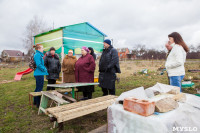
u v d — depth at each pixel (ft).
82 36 21.49
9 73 48.06
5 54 192.24
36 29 115.75
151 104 4.25
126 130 4.43
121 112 4.60
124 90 19.65
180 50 8.72
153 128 3.85
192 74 34.53
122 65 73.00
